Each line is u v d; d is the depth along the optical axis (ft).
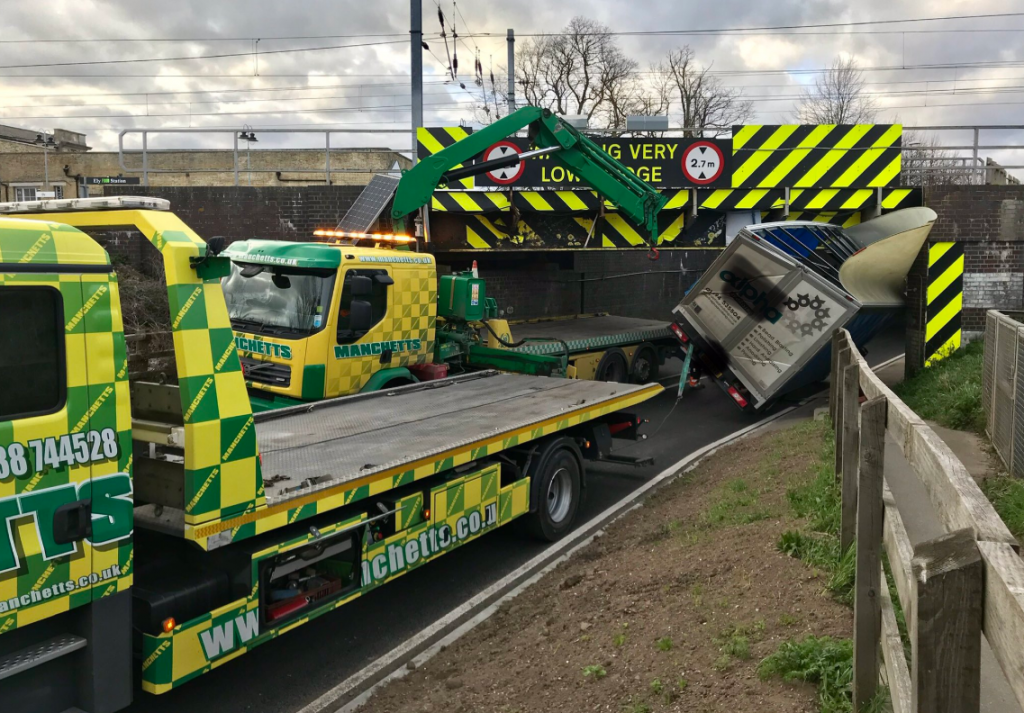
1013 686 5.32
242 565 14.24
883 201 47.96
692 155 46.42
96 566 11.75
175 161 142.61
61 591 11.32
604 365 47.21
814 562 16.71
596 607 17.80
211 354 13.51
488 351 34.32
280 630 14.90
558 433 25.61
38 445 11.04
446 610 19.86
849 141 46.93
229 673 16.83
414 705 14.92
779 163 46.80
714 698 12.62
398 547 18.11
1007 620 5.47
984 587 6.13
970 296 46.85
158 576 14.10
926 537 18.45
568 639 16.39
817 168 46.96
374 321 28.30
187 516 13.21
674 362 66.80
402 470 17.94
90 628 11.82
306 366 26.25
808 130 46.70
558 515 25.35
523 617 18.48
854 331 41.65
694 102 150.71
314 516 16.48
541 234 47.29
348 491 16.34
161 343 16.61
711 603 16.17
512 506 22.68
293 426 22.34
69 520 11.38
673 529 23.29
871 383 14.53
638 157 46.21
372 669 16.76
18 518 10.82
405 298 29.48
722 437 38.91
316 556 15.90
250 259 27.89
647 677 13.79
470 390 29.04
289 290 27.22
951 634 6.30
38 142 177.37
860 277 42.65
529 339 40.22
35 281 11.02
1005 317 28.73
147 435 13.92
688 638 14.87
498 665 15.99
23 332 10.96
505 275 63.98
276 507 14.56
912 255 44.80
